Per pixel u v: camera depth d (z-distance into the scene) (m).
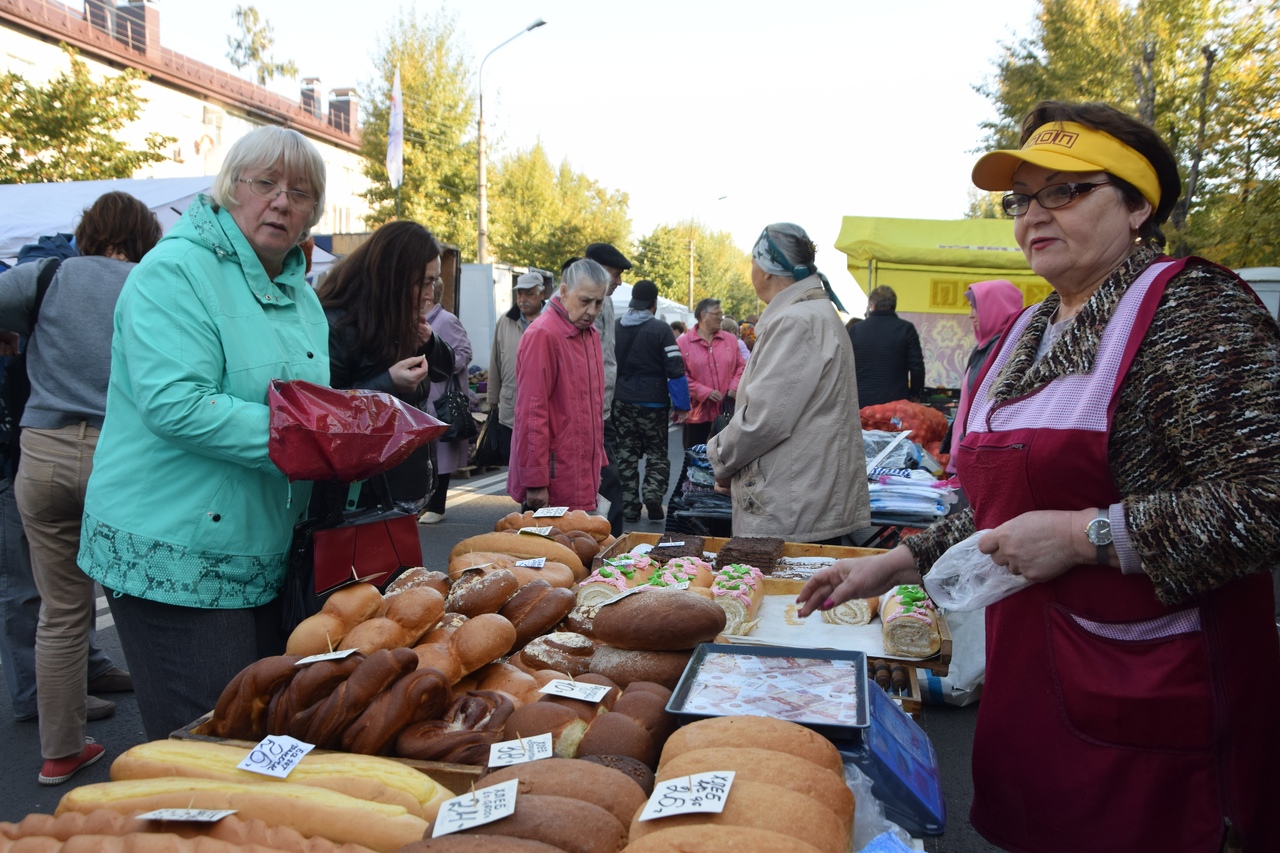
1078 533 1.55
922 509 4.30
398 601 2.06
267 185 2.31
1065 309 1.82
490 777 1.53
